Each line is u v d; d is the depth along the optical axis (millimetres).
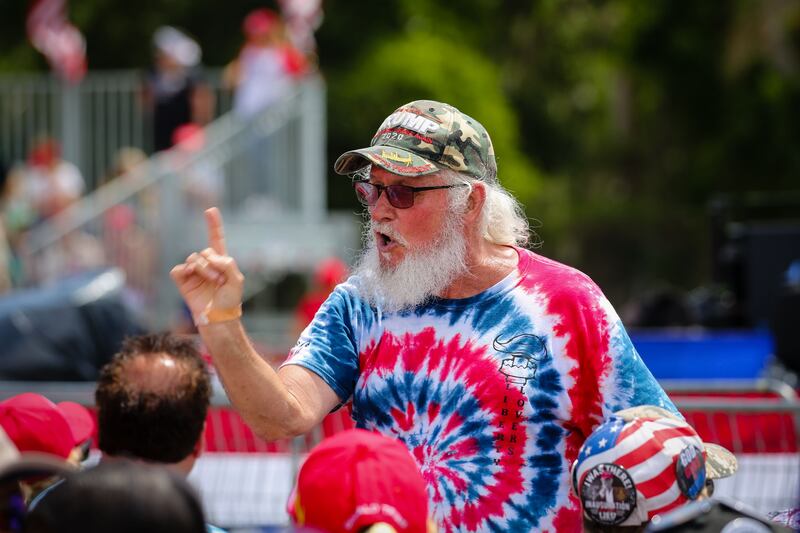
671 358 20719
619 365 7445
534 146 71625
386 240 7723
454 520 7344
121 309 16094
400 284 7547
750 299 24719
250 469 13633
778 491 13258
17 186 27172
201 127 28797
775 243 24656
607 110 73125
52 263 23688
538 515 7328
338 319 7781
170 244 24547
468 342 7484
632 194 72688
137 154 25750
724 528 6055
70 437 7973
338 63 57594
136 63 54094
